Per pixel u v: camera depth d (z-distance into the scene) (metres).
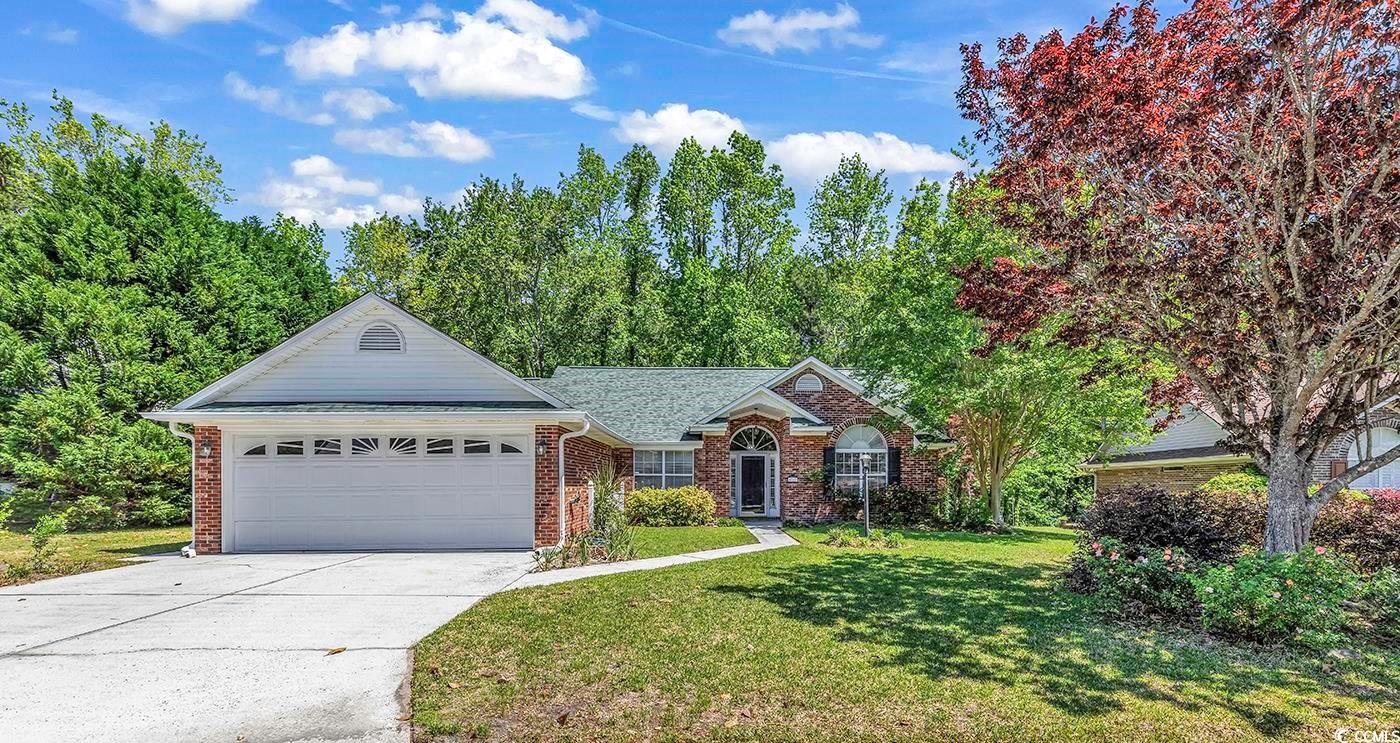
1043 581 10.78
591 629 7.82
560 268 35.44
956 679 6.27
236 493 14.44
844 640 7.43
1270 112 7.95
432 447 14.69
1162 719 5.45
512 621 8.16
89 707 5.57
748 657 6.84
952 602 9.25
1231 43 8.16
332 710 5.54
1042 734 5.17
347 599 9.48
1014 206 10.41
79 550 15.24
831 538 15.98
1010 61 9.23
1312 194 8.03
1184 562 8.73
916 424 20.62
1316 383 8.47
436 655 6.91
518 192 37.22
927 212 21.38
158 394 21.48
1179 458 21.97
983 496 20.41
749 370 26.38
